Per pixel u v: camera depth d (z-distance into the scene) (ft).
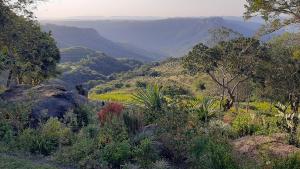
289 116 44.62
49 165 33.94
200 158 32.86
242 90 195.21
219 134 38.88
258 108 153.07
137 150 34.45
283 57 137.59
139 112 43.37
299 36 94.02
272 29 78.74
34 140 38.63
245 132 46.78
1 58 73.61
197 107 52.95
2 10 97.19
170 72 452.76
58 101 48.93
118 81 482.69
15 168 31.53
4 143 38.55
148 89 49.06
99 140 37.52
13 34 101.55
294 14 74.49
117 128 39.52
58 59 165.17
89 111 49.90
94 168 34.22
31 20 107.65
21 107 44.01
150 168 33.37
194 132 38.86
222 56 171.42
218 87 221.46
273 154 33.06
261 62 155.84
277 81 143.13
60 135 39.99
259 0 72.43
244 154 33.91
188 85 297.12
